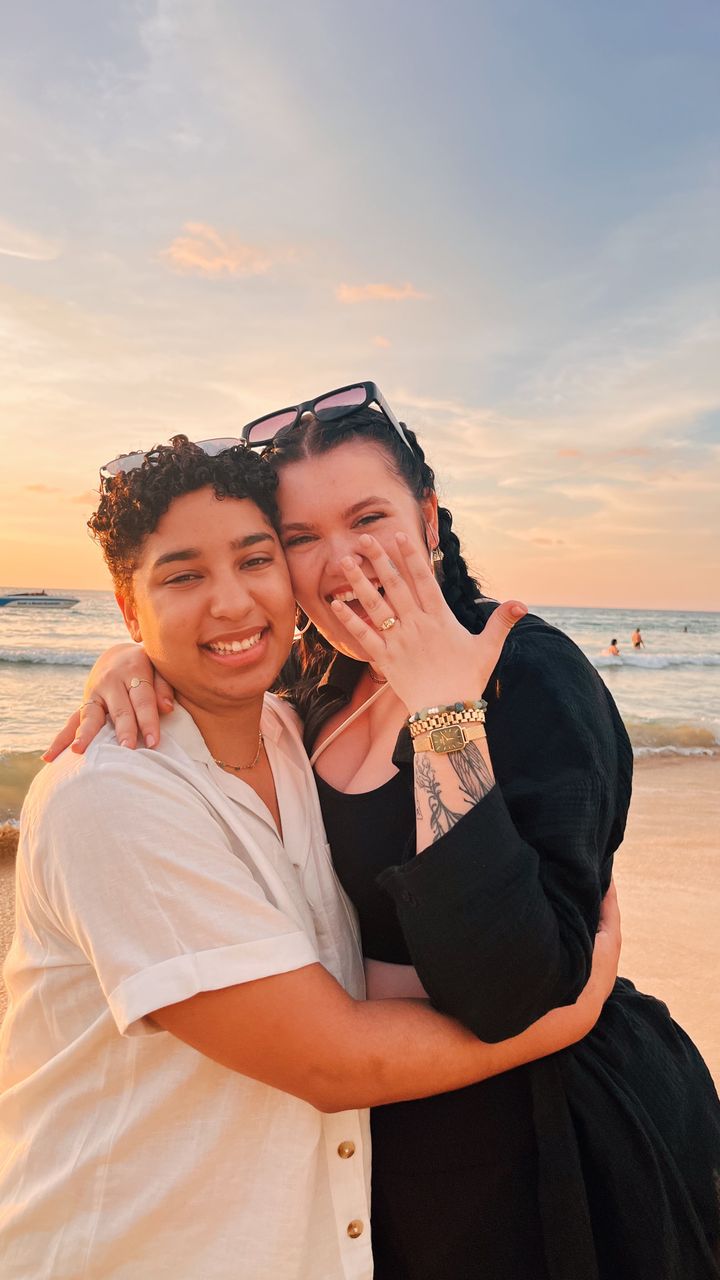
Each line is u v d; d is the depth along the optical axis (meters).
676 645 46.19
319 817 1.85
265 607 1.69
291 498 1.87
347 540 1.87
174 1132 1.45
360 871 1.80
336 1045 1.39
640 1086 1.72
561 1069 1.64
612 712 1.89
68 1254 1.43
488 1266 1.61
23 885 1.57
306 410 1.96
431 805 1.50
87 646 29.30
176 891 1.38
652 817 7.91
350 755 1.97
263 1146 1.45
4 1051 1.63
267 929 1.41
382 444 1.92
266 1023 1.38
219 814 1.58
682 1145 1.70
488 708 1.68
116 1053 1.48
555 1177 1.56
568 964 1.45
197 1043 1.38
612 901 1.96
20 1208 1.48
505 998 1.39
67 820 1.42
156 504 1.61
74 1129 1.49
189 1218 1.43
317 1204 1.51
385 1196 1.65
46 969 1.54
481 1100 1.64
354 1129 1.56
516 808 1.56
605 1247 1.58
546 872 1.52
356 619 1.60
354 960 1.77
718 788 9.39
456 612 2.04
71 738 1.67
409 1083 1.44
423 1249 1.63
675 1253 1.58
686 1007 4.09
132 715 1.64
